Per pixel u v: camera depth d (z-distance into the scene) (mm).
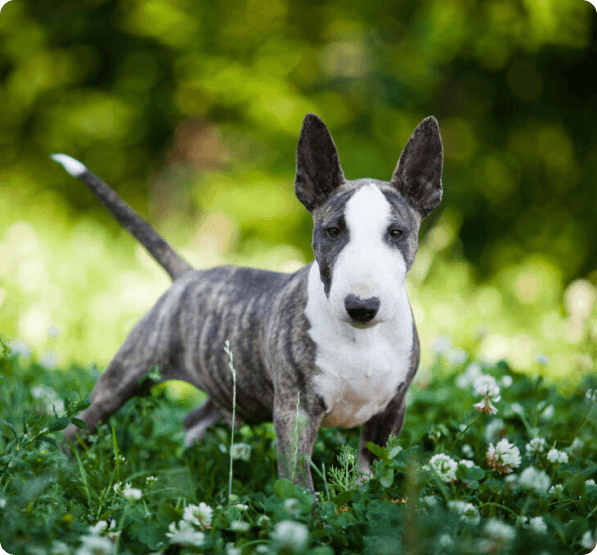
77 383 5176
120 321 7773
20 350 5203
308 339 3477
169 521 2893
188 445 4875
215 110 12656
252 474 3975
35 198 12164
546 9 10312
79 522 2943
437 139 3570
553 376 6332
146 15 11859
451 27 10969
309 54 12531
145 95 12305
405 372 3635
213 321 4113
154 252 4777
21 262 8211
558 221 12641
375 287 3090
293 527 2479
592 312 6227
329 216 3385
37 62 12188
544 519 2910
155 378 4148
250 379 3932
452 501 2871
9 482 3188
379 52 12195
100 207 12805
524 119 12539
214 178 12531
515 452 3326
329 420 3705
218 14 12250
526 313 9375
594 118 12531
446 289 8859
